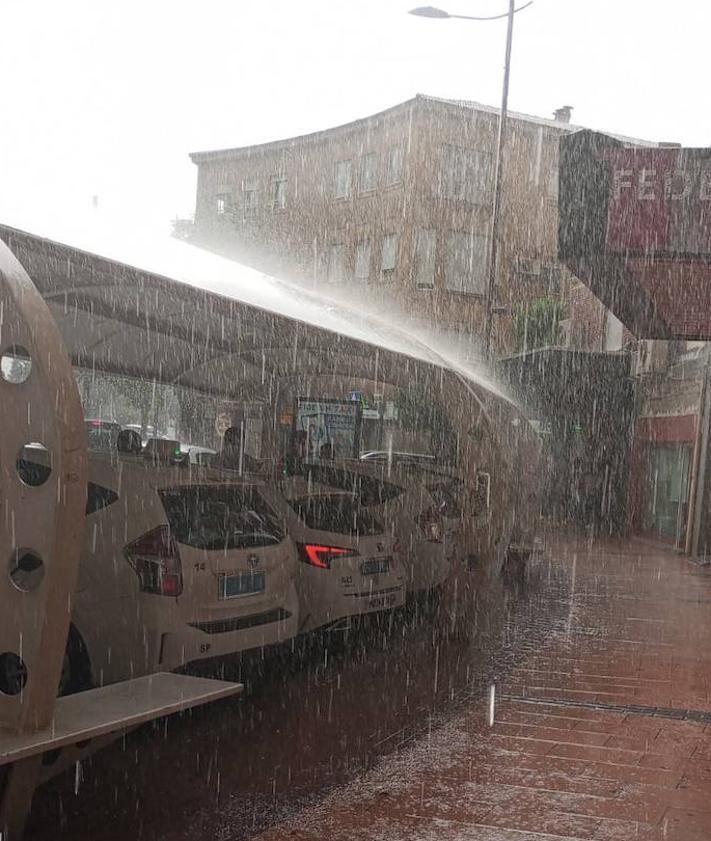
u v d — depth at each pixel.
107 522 5.86
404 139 33.47
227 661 6.15
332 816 4.66
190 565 5.95
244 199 39.16
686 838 4.48
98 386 21.48
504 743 5.91
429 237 33.31
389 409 21.34
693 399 19.86
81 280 7.96
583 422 24.94
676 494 20.86
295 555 6.93
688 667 8.25
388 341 11.48
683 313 14.13
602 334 27.23
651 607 11.72
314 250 36.66
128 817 4.58
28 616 3.89
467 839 4.40
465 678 7.64
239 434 11.89
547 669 8.05
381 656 8.40
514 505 13.56
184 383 13.73
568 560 17.27
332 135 36.19
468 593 9.64
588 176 12.35
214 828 4.48
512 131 33.94
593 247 12.38
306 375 14.71
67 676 5.62
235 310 8.77
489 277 21.98
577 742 5.96
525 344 31.14
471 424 11.31
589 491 24.20
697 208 12.09
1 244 4.25
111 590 5.71
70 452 3.95
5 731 3.83
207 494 6.44
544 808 4.82
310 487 8.20
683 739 6.08
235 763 5.42
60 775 5.11
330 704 6.74
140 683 4.66
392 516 9.35
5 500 3.95
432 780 5.20
